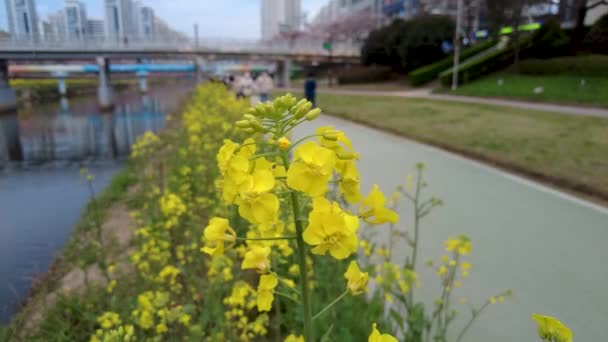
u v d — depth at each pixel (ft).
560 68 86.17
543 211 19.56
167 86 271.90
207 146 26.68
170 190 21.95
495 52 109.09
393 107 67.51
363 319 9.23
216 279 10.30
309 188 4.10
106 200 28.53
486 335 10.91
